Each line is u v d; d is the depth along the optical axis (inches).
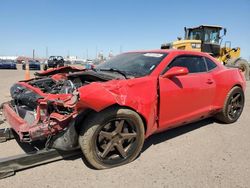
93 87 110.5
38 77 176.1
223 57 588.4
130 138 125.0
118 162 123.5
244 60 574.9
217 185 111.0
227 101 185.0
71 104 109.0
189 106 153.3
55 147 120.5
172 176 117.4
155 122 135.9
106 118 113.4
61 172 118.4
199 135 171.2
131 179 114.1
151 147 149.3
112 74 138.9
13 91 149.3
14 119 127.3
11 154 134.8
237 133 176.9
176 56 151.6
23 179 112.0
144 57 155.6
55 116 114.0
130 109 119.7
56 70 180.2
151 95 128.0
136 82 124.2
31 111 127.6
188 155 139.6
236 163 131.4
